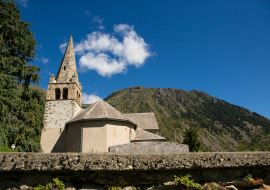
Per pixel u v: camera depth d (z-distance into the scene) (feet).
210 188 13.98
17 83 74.02
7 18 80.38
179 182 13.93
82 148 71.15
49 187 13.15
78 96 99.96
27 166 12.67
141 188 13.75
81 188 13.35
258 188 14.40
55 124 87.71
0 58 71.46
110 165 13.03
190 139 151.84
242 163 14.03
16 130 70.13
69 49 103.45
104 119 73.36
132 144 25.88
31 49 88.33
